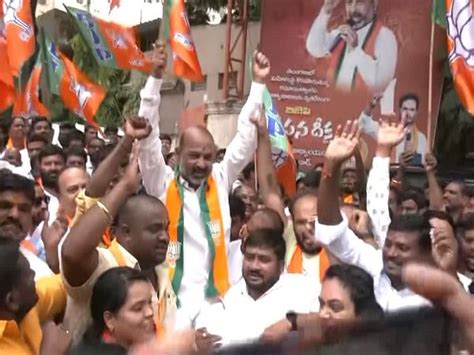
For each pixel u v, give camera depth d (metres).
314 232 4.54
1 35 9.16
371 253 4.18
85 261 3.36
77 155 6.90
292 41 15.92
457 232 4.98
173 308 4.16
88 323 3.37
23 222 4.10
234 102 16.69
